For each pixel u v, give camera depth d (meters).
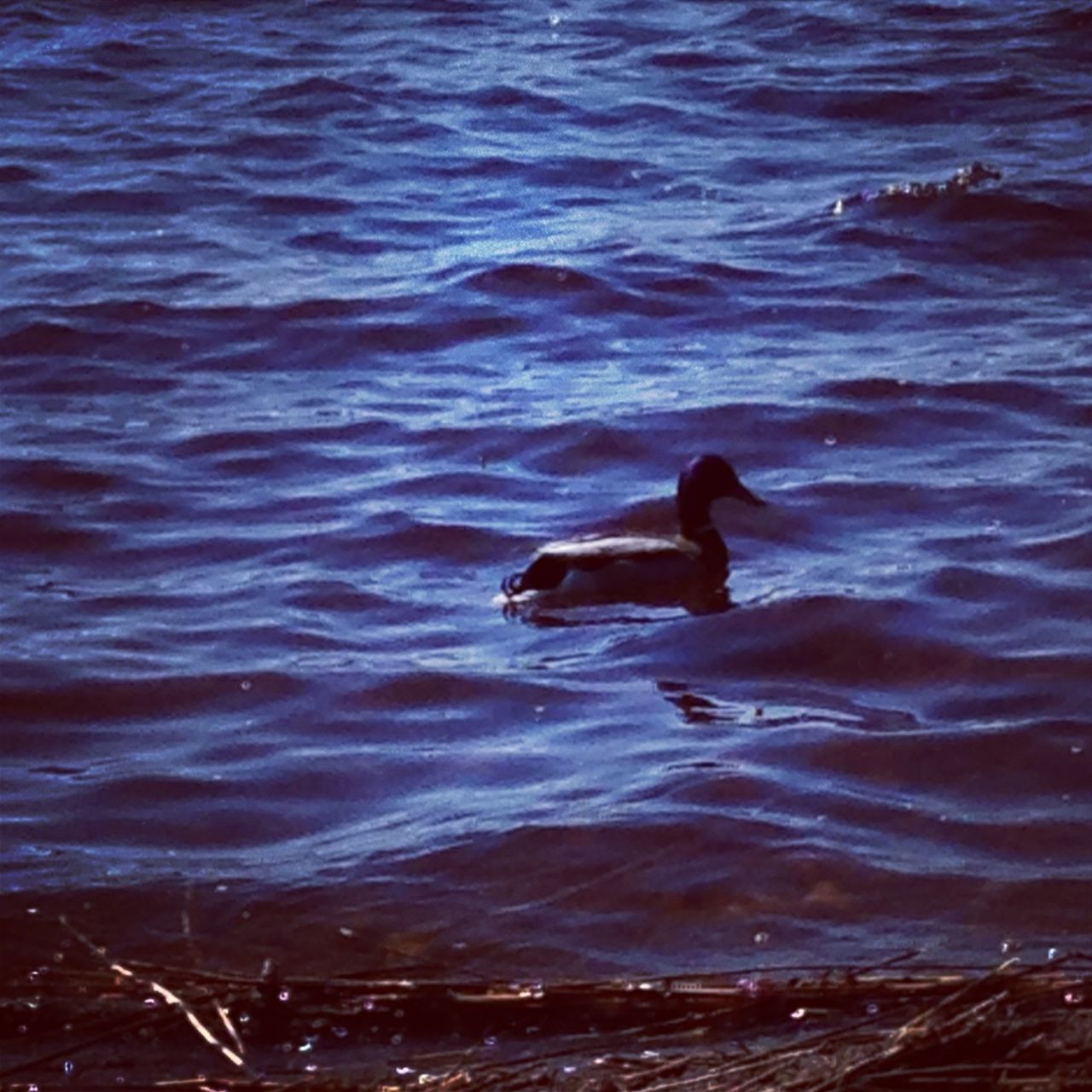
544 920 10.71
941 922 10.59
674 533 16.66
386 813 12.01
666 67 33.06
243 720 13.29
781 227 25.00
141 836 11.77
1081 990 8.72
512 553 16.38
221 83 32.47
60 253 24.55
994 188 25.47
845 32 34.81
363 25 36.12
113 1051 9.01
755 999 9.09
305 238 25.12
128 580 15.78
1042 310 22.20
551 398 19.69
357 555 16.25
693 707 13.38
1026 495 16.89
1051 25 34.78
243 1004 9.25
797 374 20.05
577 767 12.48
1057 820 11.61
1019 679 13.62
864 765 12.37
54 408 19.75
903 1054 8.14
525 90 31.64
